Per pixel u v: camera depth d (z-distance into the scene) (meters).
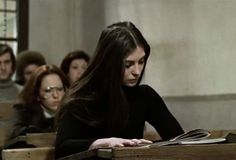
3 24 4.90
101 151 1.30
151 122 1.91
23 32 4.84
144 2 3.98
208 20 3.57
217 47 3.52
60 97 2.89
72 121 1.71
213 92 3.51
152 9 3.92
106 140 1.47
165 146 1.26
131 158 1.23
